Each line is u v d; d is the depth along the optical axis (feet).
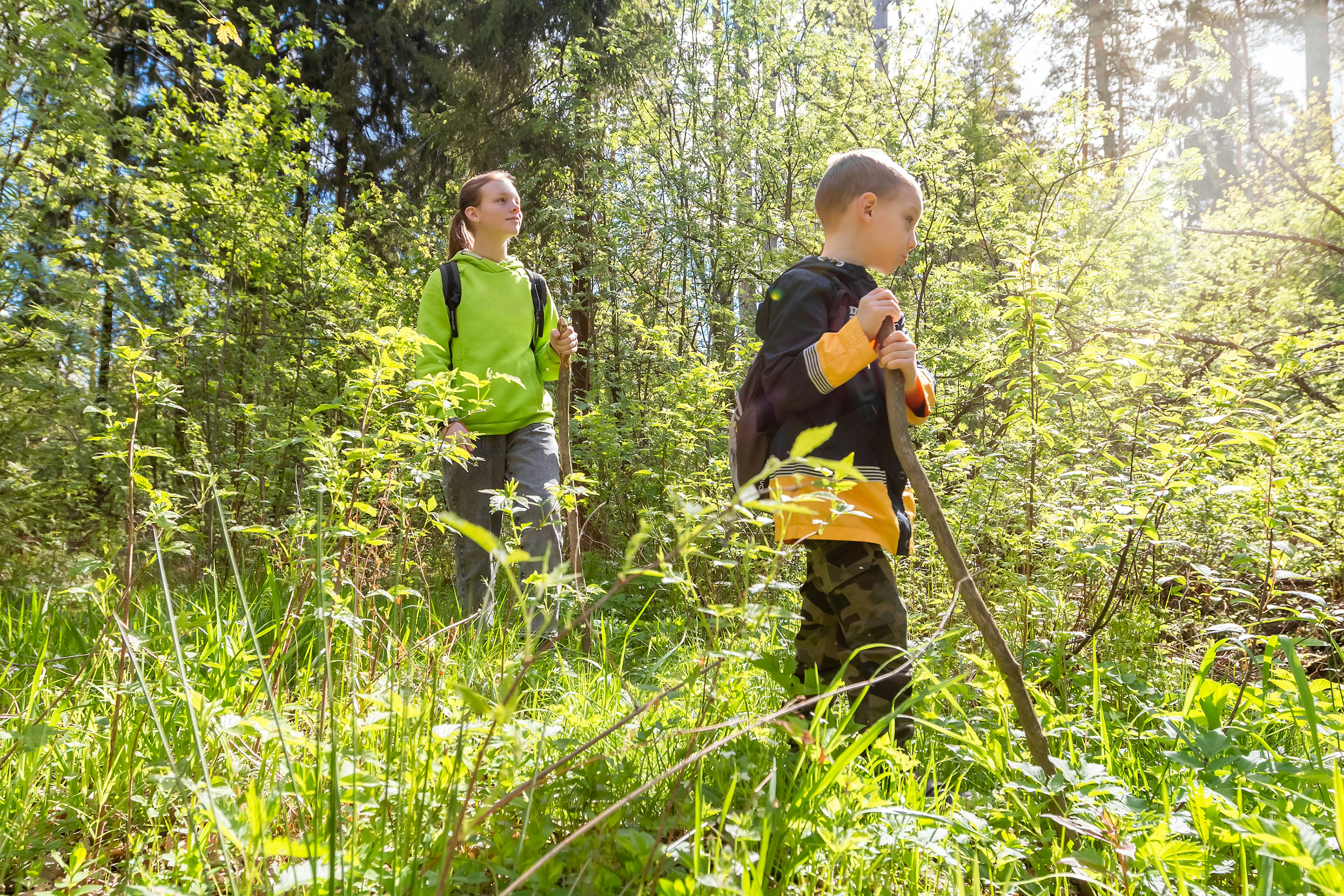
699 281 26.91
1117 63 57.36
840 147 25.76
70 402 16.65
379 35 44.86
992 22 32.35
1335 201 25.18
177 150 20.34
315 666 7.13
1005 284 8.78
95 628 9.07
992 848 4.87
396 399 7.83
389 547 7.75
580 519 18.07
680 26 31.19
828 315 7.20
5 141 17.12
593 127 29.37
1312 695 5.75
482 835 4.58
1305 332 16.19
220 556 13.94
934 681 5.60
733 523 7.49
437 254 29.01
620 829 4.54
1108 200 26.14
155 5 33.91
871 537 6.69
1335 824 4.57
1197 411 9.22
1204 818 4.66
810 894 4.25
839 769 4.76
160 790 5.01
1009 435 10.56
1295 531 8.36
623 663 8.75
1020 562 9.23
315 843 3.70
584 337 28.84
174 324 19.71
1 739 5.41
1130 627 8.92
